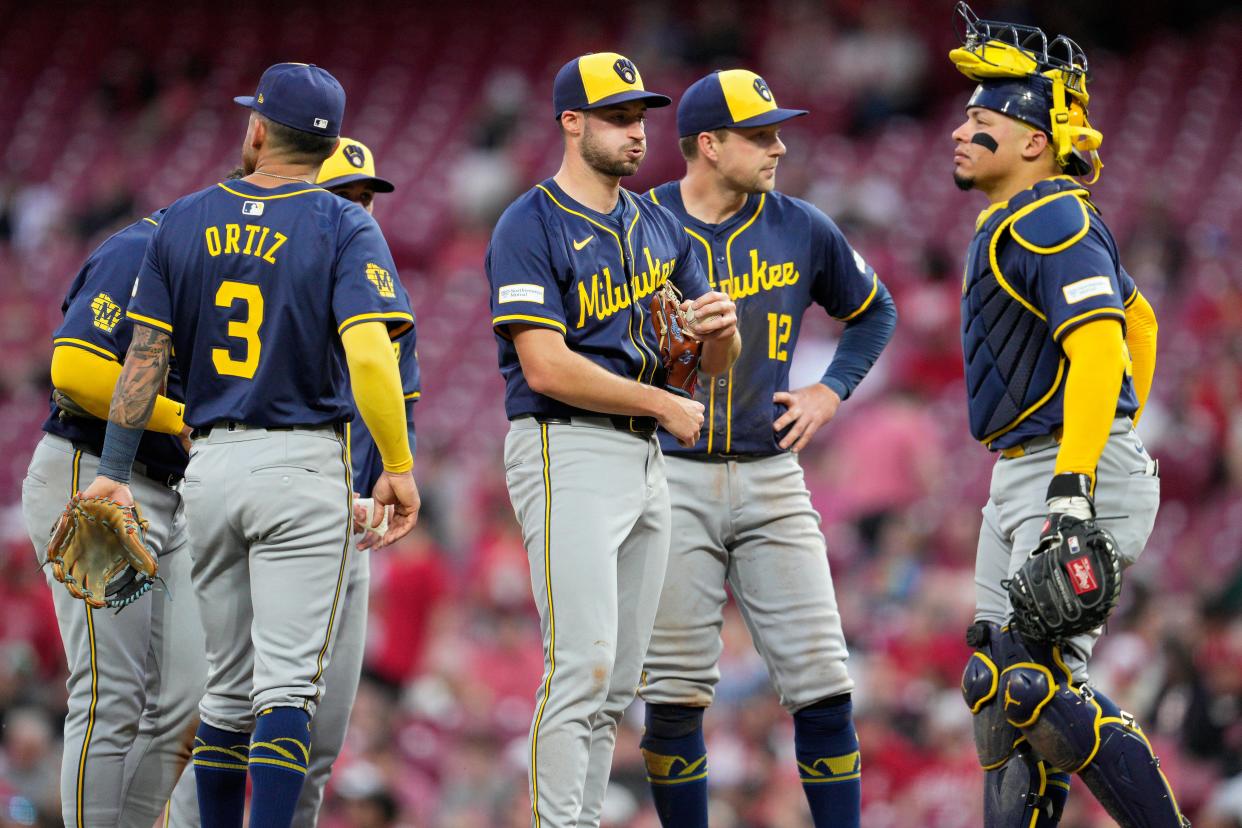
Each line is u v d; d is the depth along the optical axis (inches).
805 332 1953.7
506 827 1326.3
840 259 745.6
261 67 2994.6
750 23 2780.5
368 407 601.0
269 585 607.5
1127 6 2679.6
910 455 1680.6
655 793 716.7
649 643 710.5
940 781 1247.5
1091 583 567.8
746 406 709.3
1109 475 606.2
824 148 2502.5
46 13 3159.5
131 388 606.5
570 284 631.2
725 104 702.5
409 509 623.8
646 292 652.1
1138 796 587.5
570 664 620.1
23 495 682.8
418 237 2519.7
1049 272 591.2
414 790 1355.8
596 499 629.3
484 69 2896.2
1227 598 1262.3
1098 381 577.0
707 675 714.2
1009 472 624.1
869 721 1298.0
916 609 1389.0
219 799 628.4
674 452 710.5
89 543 609.9
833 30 2684.5
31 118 2982.3
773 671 721.0
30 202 2748.5
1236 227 2122.3
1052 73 625.3
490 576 1620.3
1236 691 1174.3
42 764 1282.0
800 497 725.9
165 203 2711.6
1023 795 613.0
